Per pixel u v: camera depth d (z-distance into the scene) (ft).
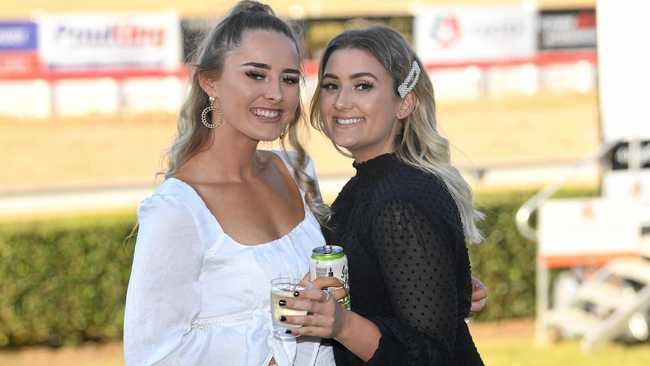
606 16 19.67
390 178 9.62
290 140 10.73
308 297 8.46
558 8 63.46
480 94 61.98
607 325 25.48
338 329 8.68
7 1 79.15
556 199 29.53
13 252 26.86
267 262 9.34
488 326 28.22
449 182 9.95
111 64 60.39
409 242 9.07
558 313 26.91
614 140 21.20
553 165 45.44
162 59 60.75
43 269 26.99
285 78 9.58
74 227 27.12
